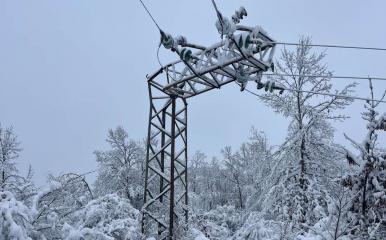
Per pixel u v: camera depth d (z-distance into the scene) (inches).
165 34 417.4
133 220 460.8
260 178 801.6
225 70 427.2
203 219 567.8
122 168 1101.7
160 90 535.8
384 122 408.2
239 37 380.2
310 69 789.2
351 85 768.9
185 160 575.8
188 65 432.5
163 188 575.8
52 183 372.8
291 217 706.2
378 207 399.5
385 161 398.0
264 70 419.8
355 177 402.3
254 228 523.5
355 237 396.8
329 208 407.5
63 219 415.8
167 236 520.7
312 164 761.6
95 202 443.5
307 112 783.1
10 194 330.3
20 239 306.3
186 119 577.0
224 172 1416.1
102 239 366.9
